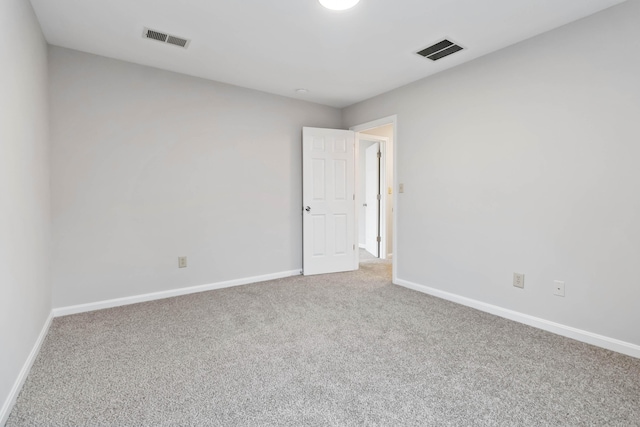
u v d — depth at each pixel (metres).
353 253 4.42
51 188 2.66
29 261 1.94
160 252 3.18
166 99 3.16
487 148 2.80
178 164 3.25
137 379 1.79
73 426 1.42
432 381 1.77
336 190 4.27
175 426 1.42
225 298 3.20
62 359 2.00
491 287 2.81
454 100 3.05
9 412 1.49
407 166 3.55
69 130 2.72
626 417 1.47
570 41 2.27
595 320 2.21
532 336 2.35
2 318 1.45
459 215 3.05
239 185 3.65
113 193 2.93
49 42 2.59
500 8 2.09
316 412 1.51
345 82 3.47
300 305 3.00
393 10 2.12
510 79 2.62
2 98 1.50
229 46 2.64
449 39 2.52
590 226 2.22
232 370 1.88
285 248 4.04
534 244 2.51
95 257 2.86
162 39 2.53
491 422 1.45
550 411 1.52
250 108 3.69
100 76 2.83
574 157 2.28
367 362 1.97
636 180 2.02
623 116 2.05
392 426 1.42
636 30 1.99
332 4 2.05
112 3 2.04
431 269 3.34
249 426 1.42
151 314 2.76
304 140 4.03
